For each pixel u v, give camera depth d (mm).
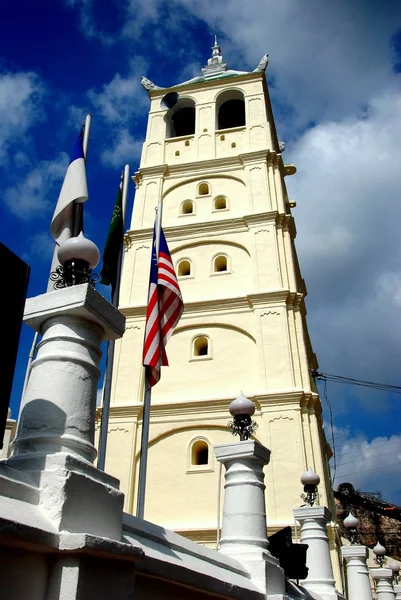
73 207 7531
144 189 28906
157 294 11109
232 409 8766
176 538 6086
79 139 8203
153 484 20141
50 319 5113
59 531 3826
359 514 41719
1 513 3496
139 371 22984
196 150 30078
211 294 24453
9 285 4387
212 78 33719
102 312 5164
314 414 20516
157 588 4953
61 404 4625
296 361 21859
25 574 3557
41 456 4254
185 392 22078
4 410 4086
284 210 27484
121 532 4656
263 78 32969
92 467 4445
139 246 26703
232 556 7496
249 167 28219
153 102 33562
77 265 5426
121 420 21625
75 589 3619
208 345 23062
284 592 7840
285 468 19203
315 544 11656
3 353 4180
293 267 25500
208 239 26141
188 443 20750
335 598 10953
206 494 19453
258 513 7906
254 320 23000
